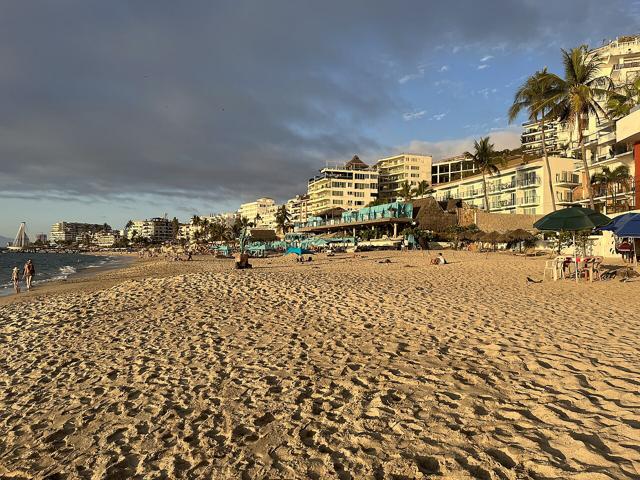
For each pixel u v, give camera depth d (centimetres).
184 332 839
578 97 2905
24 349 784
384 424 395
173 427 420
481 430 370
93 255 13938
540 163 5825
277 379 540
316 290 1332
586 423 366
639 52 4825
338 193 10719
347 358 613
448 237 5569
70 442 402
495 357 581
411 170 11450
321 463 336
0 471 354
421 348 645
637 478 280
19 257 10525
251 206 19375
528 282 1490
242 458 352
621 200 3453
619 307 941
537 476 294
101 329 912
